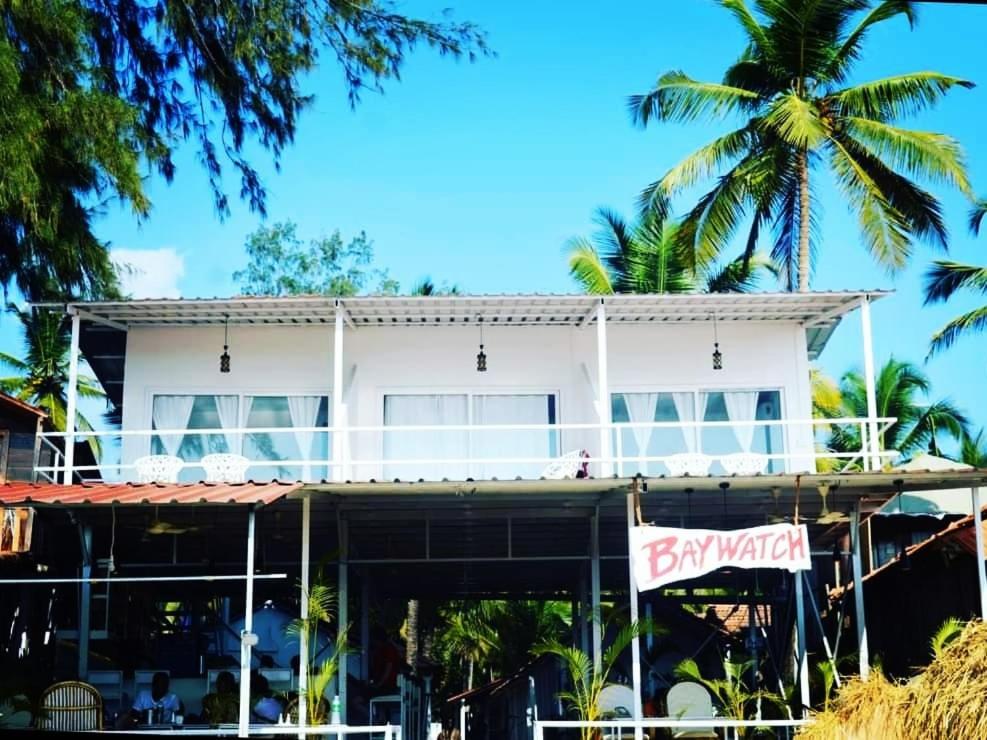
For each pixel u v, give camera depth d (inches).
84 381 1647.4
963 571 703.7
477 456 810.2
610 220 1371.8
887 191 1172.5
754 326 829.8
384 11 821.2
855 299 768.9
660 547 583.5
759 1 1152.8
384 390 817.5
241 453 809.5
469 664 1752.0
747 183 1163.3
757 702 665.0
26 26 716.7
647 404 820.0
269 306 762.2
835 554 741.9
